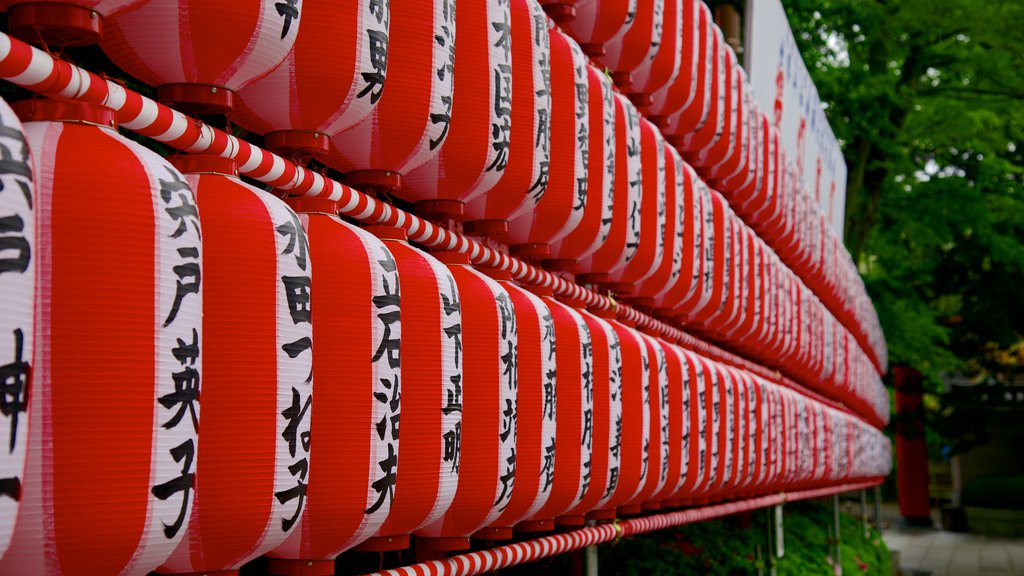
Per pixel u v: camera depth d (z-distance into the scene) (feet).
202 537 4.88
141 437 4.17
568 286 9.80
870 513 81.51
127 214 4.15
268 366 4.88
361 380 5.70
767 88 21.53
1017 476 76.89
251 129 6.13
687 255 13.19
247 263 4.84
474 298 7.37
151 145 7.77
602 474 9.75
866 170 47.21
